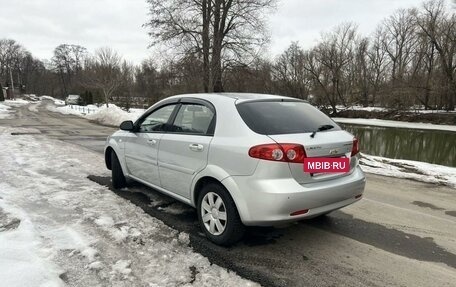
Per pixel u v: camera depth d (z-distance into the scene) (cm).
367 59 6131
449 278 333
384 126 3878
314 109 438
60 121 2256
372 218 489
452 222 485
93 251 350
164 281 305
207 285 303
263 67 3306
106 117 2383
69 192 547
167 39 2808
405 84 4641
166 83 3162
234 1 2831
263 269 335
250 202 340
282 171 334
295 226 447
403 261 364
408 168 898
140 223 430
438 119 4109
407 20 5906
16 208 453
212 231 382
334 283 317
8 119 2283
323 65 5578
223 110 387
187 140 409
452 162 1638
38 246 354
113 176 571
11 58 9956
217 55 2780
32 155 859
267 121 366
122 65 4966
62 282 295
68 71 9738
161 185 467
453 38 4300
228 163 357
